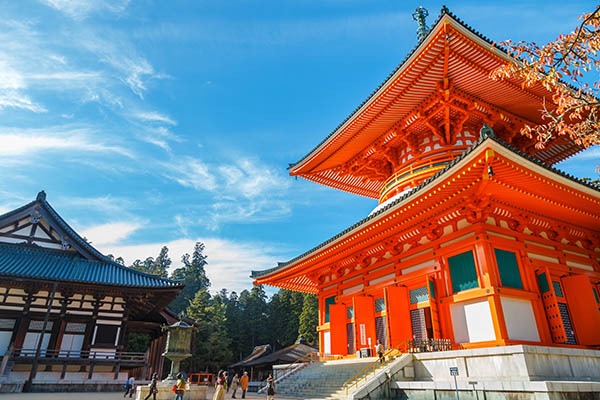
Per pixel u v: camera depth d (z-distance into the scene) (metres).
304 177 28.36
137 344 59.59
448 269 15.27
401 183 21.97
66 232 32.50
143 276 32.38
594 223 16.75
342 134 22.98
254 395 25.98
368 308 18.94
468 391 10.77
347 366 17.45
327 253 20.55
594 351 11.92
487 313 13.35
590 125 9.59
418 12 27.22
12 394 21.66
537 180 13.10
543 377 10.30
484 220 14.58
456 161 12.63
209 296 89.44
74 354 26.94
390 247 18.31
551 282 14.55
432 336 15.73
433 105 19.81
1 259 28.58
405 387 12.52
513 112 20.53
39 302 27.89
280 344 82.31
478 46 16.34
